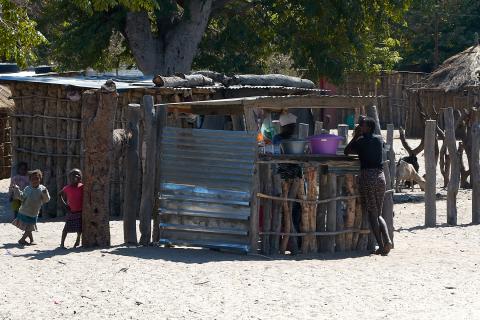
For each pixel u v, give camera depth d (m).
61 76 29.95
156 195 17.52
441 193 29.33
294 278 13.92
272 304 12.09
